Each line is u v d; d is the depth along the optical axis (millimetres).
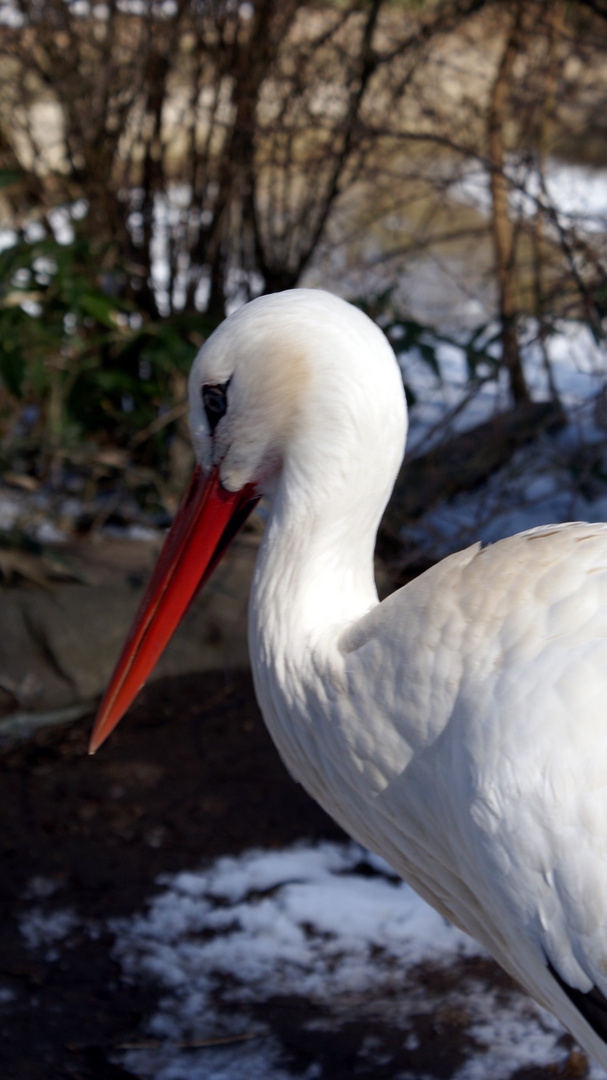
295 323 1737
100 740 1975
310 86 4074
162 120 4305
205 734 3350
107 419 4449
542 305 3775
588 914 1484
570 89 4273
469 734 1548
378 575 3607
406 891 2738
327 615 1796
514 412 4250
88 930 2623
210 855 2871
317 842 2918
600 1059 1718
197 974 2502
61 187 4426
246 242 4500
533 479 4098
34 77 4453
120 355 4242
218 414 1848
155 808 3043
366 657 1672
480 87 4672
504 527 4008
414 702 1617
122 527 4250
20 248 3943
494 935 1833
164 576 1951
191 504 1938
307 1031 2342
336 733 1716
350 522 1809
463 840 1619
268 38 3971
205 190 4250
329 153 3963
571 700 1500
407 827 1727
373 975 2488
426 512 3938
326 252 4172
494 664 1566
